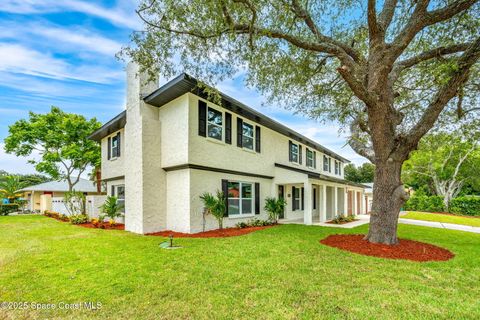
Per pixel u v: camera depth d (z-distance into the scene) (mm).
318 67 9180
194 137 9695
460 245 7547
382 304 3539
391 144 7105
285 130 15023
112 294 3865
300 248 6691
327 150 21672
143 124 10141
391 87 7449
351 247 6730
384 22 7109
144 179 9852
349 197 20781
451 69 6348
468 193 29812
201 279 4449
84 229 10711
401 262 5461
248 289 4027
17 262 5500
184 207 9672
